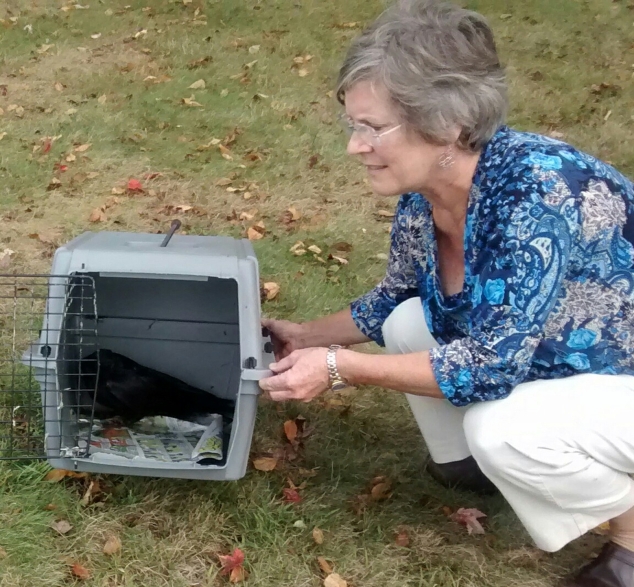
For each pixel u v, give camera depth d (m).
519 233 1.42
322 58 5.76
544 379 1.58
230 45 6.02
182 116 4.73
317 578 1.77
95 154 4.19
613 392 1.53
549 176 1.42
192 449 1.94
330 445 2.22
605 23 6.21
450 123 1.42
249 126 4.60
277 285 3.00
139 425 2.07
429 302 1.74
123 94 5.06
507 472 1.55
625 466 1.54
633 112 4.80
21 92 5.08
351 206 3.76
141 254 1.81
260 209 3.69
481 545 1.88
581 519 1.62
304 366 1.65
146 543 1.81
